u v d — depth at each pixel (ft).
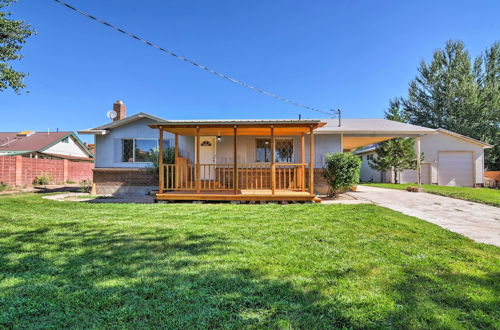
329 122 44.27
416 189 38.50
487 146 58.23
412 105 90.63
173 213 21.17
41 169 54.85
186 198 28.94
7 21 37.50
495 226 17.67
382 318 6.77
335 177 32.91
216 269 9.76
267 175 37.06
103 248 12.15
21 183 50.06
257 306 7.29
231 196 28.76
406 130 37.35
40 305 7.30
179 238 13.85
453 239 14.05
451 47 83.15
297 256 11.21
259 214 20.76
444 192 35.76
